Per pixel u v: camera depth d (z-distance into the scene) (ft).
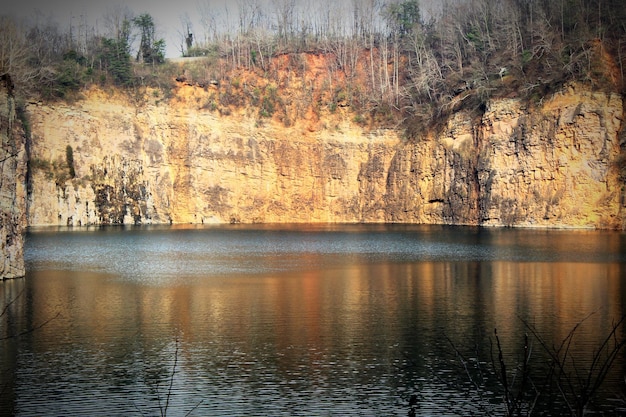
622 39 333.01
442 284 163.12
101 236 302.66
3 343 110.83
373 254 227.40
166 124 399.44
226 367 98.99
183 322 124.77
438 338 112.78
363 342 110.83
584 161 318.45
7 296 148.97
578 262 197.98
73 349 107.65
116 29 460.96
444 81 393.70
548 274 175.73
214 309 135.64
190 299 145.89
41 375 95.71
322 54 446.19
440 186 374.84
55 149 365.20
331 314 130.52
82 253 234.17
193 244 265.95
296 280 171.73
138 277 177.68
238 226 376.68
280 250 243.60
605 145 316.19
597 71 323.57
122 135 386.73
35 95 362.74
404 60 440.04
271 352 105.81
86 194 367.86
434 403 84.99
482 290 153.99
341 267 195.62
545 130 328.08
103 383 92.68
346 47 449.89
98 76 394.11
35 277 176.24
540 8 368.89
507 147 340.80
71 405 85.20
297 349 107.24
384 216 396.37
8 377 94.79
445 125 376.68
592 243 249.75
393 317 127.54
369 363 100.17
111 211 376.48
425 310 133.28
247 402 86.12
